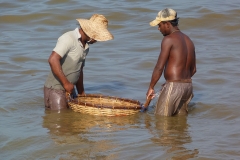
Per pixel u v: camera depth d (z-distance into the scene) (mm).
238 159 14867
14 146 16406
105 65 26750
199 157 15047
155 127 18031
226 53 28453
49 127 18062
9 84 23500
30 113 19719
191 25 34062
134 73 25422
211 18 34781
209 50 29203
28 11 36438
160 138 16781
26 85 23406
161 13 19406
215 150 15594
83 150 15867
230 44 30484
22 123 18547
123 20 35156
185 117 19297
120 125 18219
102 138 16859
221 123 18438
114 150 15781
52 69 19250
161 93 19531
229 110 19844
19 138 16984
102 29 19359
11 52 28781
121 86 23516
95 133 17375
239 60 27047
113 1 39188
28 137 17047
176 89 19234
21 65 26500
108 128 17891
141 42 30875
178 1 39250
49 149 16031
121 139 16750
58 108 20000
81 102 19156
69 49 19406
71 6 37469
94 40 19500
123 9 36969
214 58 27516
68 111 19844
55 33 32906
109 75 25141
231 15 35125
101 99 20344
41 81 24000
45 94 20266
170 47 19156
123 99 20141
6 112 19812
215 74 24797
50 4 38156
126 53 28750
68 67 19641
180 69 19297
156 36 31906
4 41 31094
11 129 17906
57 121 18672
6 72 25250
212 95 21891
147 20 35000
